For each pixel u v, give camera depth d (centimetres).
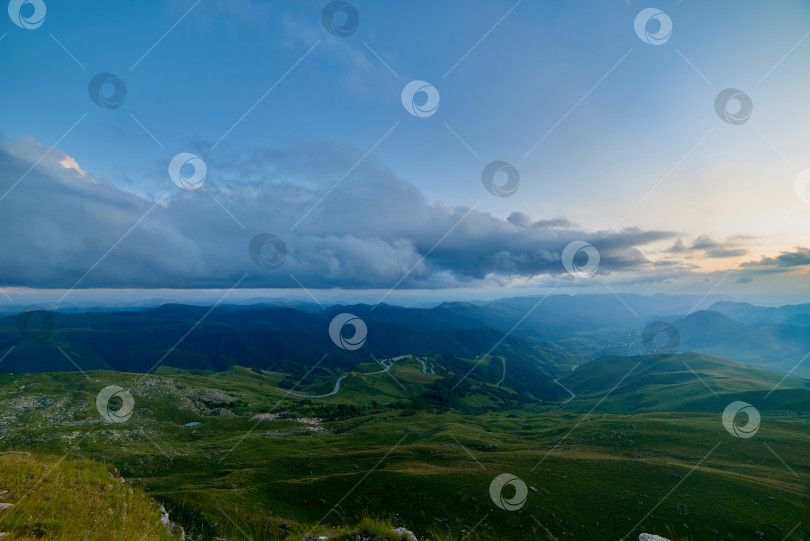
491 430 17050
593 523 6259
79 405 15275
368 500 6700
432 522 6112
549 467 8469
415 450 10194
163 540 1414
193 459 10738
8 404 14838
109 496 1622
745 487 7394
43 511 1259
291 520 5675
